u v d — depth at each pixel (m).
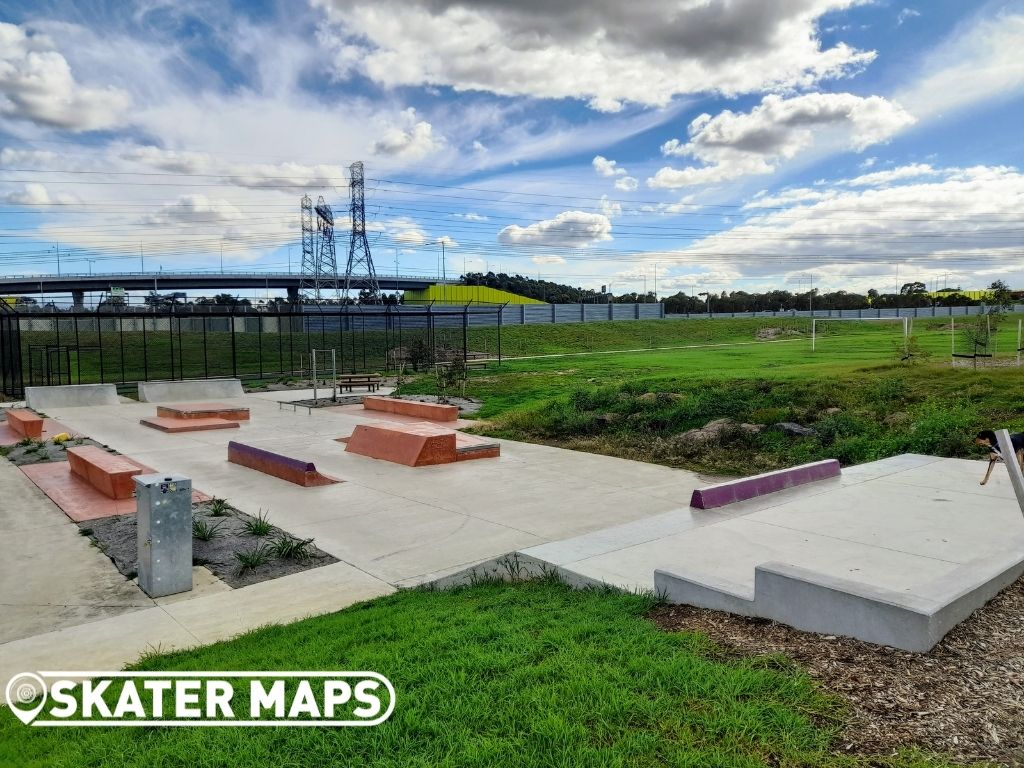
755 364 27.53
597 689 3.21
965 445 9.88
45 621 5.31
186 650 4.62
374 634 4.35
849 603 3.75
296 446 13.20
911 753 2.65
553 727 2.87
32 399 19.67
